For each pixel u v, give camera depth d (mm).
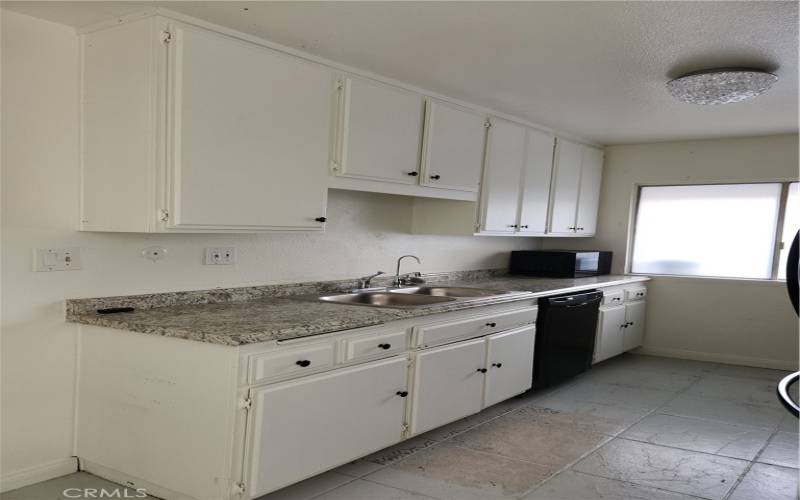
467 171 3783
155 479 2309
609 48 2654
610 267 5535
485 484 2662
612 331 4891
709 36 2461
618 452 3113
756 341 5090
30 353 2396
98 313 2496
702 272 5355
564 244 5879
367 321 2553
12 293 2332
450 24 2406
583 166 5172
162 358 2256
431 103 3445
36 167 2373
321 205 2883
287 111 2678
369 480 2658
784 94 3369
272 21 2400
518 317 3691
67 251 2455
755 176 4938
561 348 4160
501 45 2650
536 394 4180
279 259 3227
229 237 2975
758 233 5086
